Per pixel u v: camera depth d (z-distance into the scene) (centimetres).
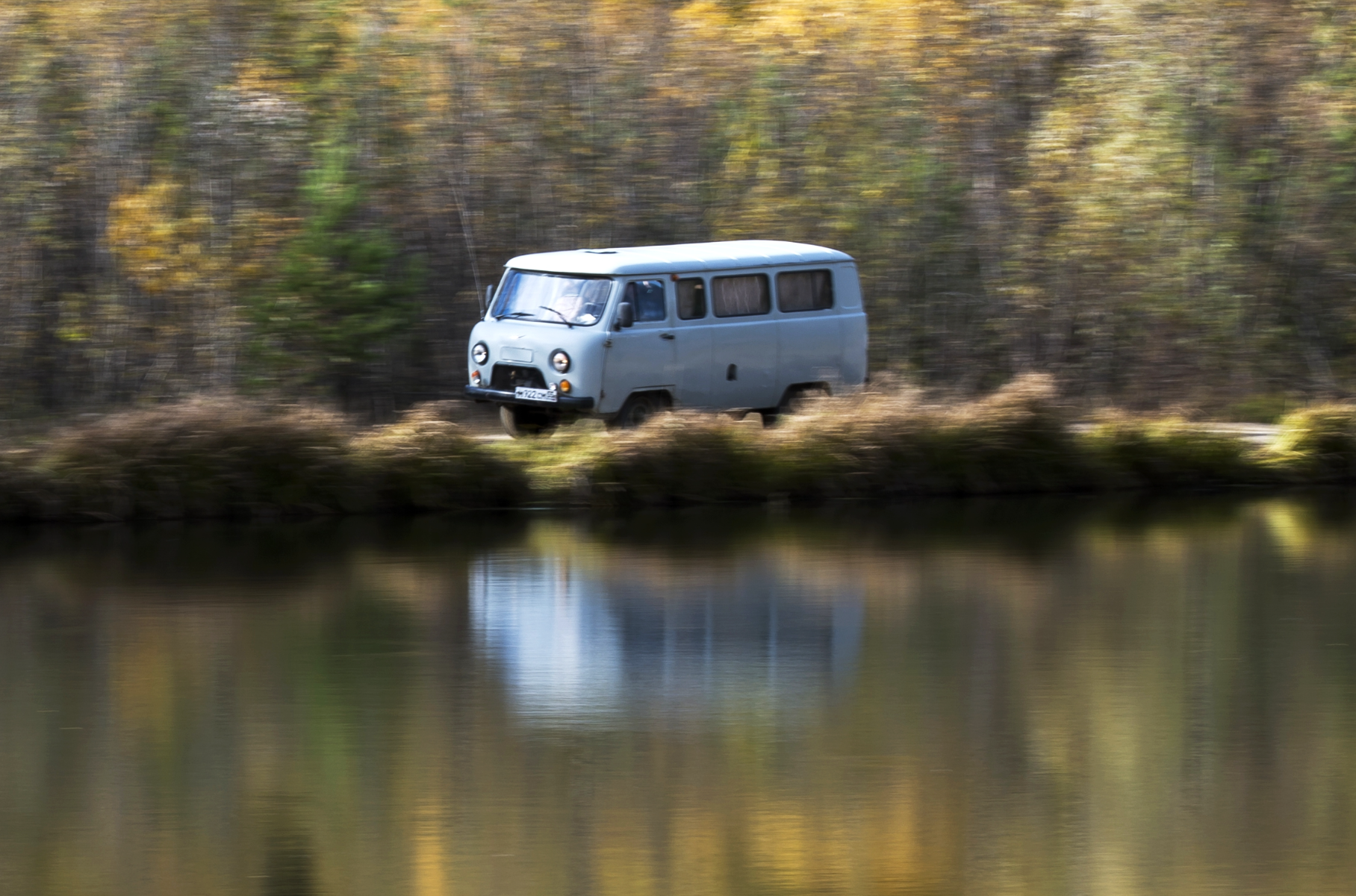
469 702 1725
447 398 4512
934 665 1903
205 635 2041
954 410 3466
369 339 4331
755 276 3794
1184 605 2256
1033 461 3409
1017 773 1484
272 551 2644
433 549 2680
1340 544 2762
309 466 3039
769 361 3797
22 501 2902
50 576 2423
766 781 1456
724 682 1820
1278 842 1305
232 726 1633
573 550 2680
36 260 4309
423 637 2036
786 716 1677
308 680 1816
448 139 4550
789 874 1233
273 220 4341
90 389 4297
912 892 1199
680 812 1371
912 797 1412
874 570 2520
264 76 4441
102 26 4338
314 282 4300
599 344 3525
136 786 1440
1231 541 2789
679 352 3647
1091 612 2208
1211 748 1562
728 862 1257
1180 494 3412
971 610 2212
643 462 3170
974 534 2862
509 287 3734
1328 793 1427
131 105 4362
